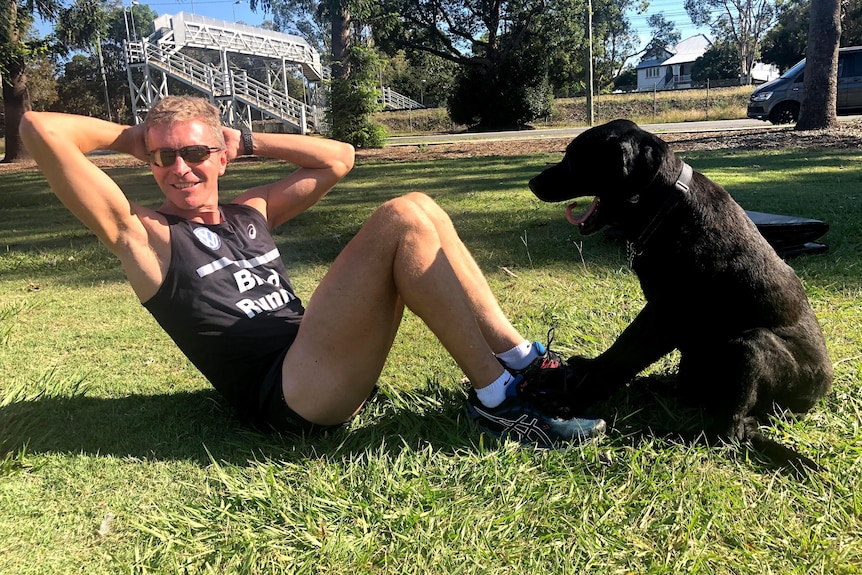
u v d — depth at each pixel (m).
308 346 1.28
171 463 1.32
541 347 1.57
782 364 1.31
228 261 1.33
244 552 1.06
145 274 1.25
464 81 18.52
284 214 1.61
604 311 2.24
